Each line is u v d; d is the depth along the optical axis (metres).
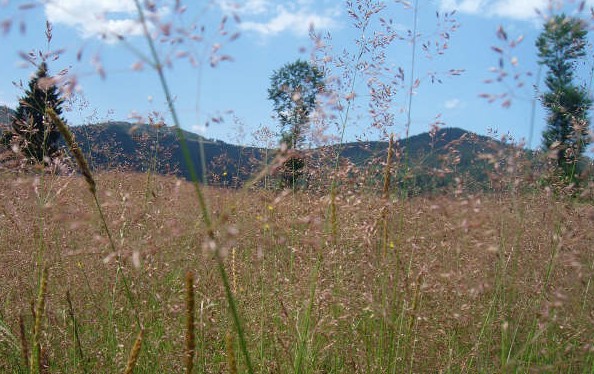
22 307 3.49
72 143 2.42
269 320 3.53
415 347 3.38
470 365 3.29
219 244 2.02
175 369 3.24
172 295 3.29
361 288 3.29
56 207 2.93
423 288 3.27
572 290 3.08
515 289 3.23
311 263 3.36
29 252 3.71
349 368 3.32
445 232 3.27
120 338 3.33
